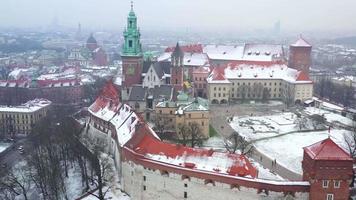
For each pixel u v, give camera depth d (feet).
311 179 344.08
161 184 404.57
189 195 389.39
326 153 342.23
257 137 647.97
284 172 503.61
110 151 583.17
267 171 502.38
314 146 357.20
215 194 376.27
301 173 501.15
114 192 458.09
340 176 340.39
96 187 476.13
